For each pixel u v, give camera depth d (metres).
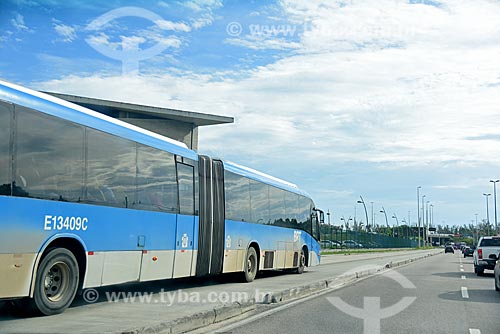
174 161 13.74
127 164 11.65
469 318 11.66
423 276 24.61
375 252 74.25
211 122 35.59
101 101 30.41
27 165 8.87
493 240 26.00
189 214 14.33
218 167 16.38
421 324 10.80
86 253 10.19
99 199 10.62
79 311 10.50
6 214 8.41
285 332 9.74
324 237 63.53
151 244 12.41
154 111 32.75
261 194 19.50
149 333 8.51
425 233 151.88
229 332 9.66
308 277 20.97
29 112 9.00
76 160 10.02
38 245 9.02
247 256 18.03
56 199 9.45
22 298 9.06
